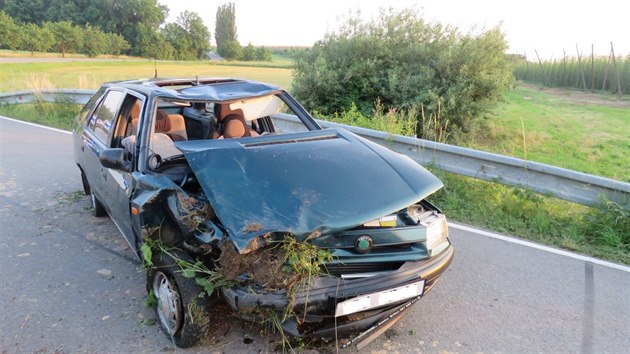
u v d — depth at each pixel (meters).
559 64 26.70
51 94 13.10
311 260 2.69
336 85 10.74
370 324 2.94
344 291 2.67
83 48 69.38
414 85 10.17
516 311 3.60
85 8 86.12
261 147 3.52
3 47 61.62
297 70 11.55
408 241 2.94
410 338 3.22
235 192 2.91
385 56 10.80
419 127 10.09
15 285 3.86
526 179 5.82
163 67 46.56
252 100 4.34
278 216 2.77
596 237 5.12
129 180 3.49
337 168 3.30
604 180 5.21
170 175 3.43
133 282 3.93
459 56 10.21
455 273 4.24
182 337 2.95
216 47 109.19
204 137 4.45
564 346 3.17
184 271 2.72
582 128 13.15
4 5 83.69
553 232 5.23
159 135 3.81
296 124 6.45
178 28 86.38
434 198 6.24
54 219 5.34
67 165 7.68
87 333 3.21
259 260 2.65
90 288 3.83
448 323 3.42
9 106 14.00
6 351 3.01
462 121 10.41
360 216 2.87
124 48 79.50
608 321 3.49
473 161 6.24
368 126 8.61
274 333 3.12
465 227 5.41
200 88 4.21
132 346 3.06
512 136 11.90
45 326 3.29
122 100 4.32
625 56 22.72
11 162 7.84
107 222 5.27
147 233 2.96
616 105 17.94
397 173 3.37
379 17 11.16
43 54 62.12
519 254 4.68
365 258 2.83
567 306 3.69
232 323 3.26
